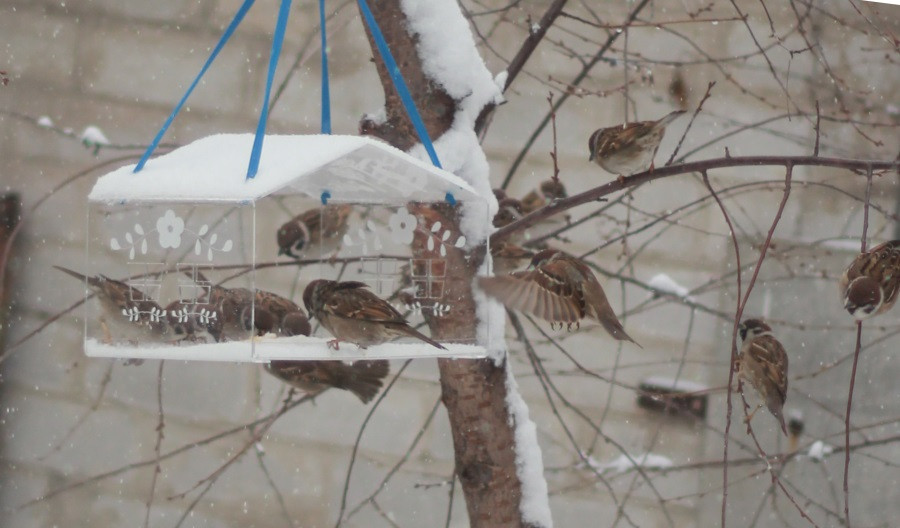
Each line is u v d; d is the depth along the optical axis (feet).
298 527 33.47
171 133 33.19
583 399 34.42
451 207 19.17
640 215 34.06
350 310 17.89
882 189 33.55
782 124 33.58
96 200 18.11
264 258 22.44
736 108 33.81
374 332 17.89
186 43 33.60
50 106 33.19
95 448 33.37
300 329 19.47
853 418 33.37
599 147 23.90
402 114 19.92
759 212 33.96
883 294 21.29
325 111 18.80
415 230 19.42
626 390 34.35
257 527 33.35
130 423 33.53
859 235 33.42
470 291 19.02
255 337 18.92
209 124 33.35
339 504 33.63
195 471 33.47
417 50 19.80
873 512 33.12
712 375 34.19
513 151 34.22
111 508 33.35
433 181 17.78
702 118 33.88
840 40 32.12
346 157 17.56
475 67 20.02
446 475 33.37
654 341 34.53
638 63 25.02
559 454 34.22
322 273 20.07
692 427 34.32
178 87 33.47
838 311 33.45
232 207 18.43
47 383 33.14
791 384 33.58
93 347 18.26
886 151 32.22
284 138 18.45
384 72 20.17
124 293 18.66
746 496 33.91
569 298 16.58
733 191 33.81
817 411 33.53
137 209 18.65
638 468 25.23
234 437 33.53
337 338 18.24
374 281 19.70
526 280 16.48
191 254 18.47
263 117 16.88
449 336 19.07
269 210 22.21
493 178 34.17
